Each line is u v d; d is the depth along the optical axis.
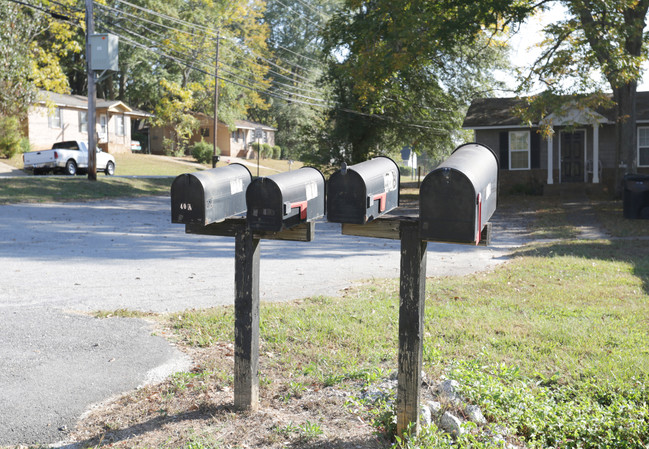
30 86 36.38
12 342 5.95
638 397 4.52
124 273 10.02
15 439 3.93
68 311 7.23
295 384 4.75
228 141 60.41
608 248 13.62
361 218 3.77
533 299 8.17
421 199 3.55
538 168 30.31
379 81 24.38
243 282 4.22
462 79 35.81
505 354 5.70
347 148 34.19
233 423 4.11
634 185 19.95
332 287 9.19
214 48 54.38
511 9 21.70
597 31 20.58
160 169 43.84
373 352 5.69
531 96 23.09
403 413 3.84
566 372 5.22
